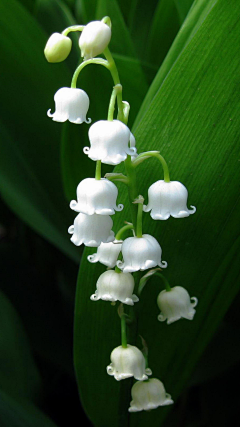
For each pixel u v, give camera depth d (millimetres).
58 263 235
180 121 160
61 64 198
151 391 166
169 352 182
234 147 161
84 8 207
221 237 169
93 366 181
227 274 173
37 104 203
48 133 207
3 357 187
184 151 163
